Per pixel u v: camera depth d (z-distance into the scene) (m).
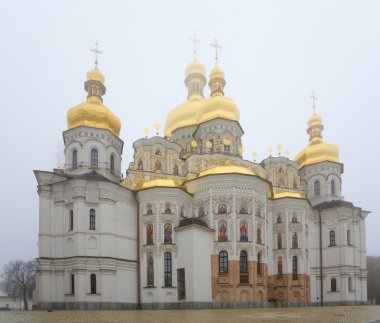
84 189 58.19
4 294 135.00
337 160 86.00
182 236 59.34
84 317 35.84
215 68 82.62
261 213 63.66
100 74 75.06
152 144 71.69
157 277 59.00
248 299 58.88
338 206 75.81
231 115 76.75
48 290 56.91
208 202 62.00
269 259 68.44
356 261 75.44
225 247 59.94
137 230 62.44
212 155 72.25
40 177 60.62
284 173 80.94
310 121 90.94
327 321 30.62
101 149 69.19
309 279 72.06
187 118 86.19
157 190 61.72
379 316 36.41
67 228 58.19
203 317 35.75
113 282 57.16
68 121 70.69
